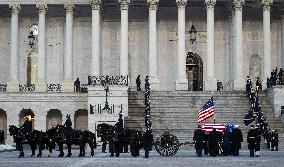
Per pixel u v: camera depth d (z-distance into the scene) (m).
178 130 90.19
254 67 121.12
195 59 122.62
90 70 120.06
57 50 120.88
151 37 110.31
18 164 49.03
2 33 120.94
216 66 120.75
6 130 109.38
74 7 115.19
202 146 62.81
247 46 120.94
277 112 97.38
